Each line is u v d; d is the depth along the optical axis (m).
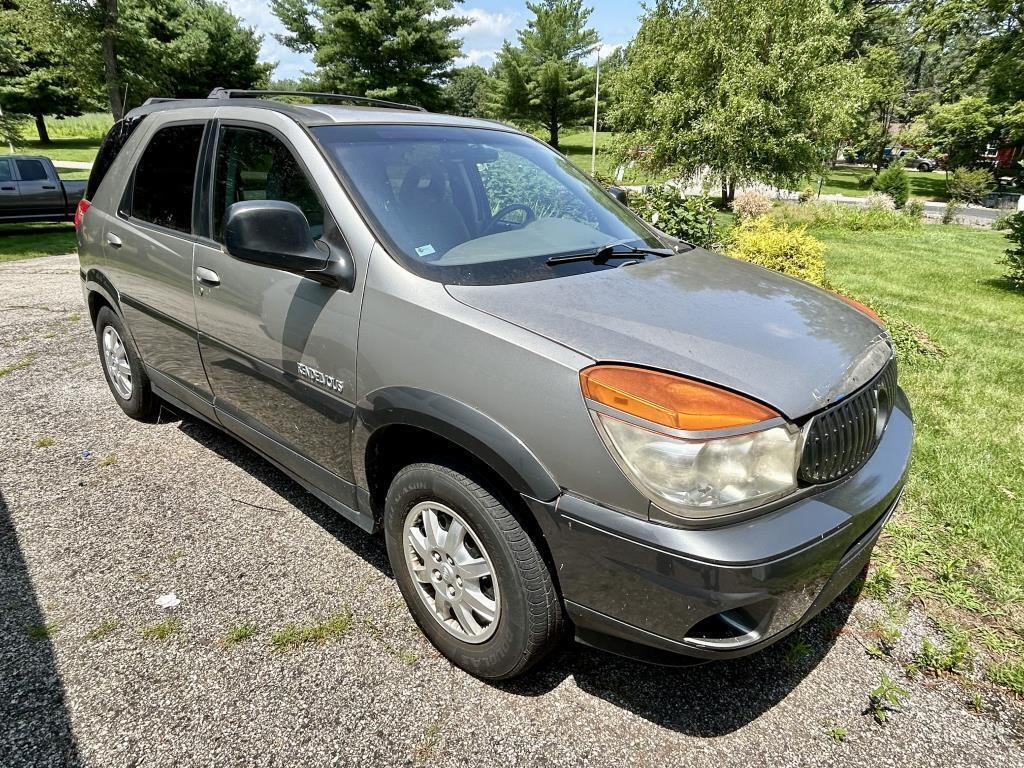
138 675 2.17
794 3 16.02
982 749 2.02
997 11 30.56
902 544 3.02
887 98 38.91
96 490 3.29
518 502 1.96
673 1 17.66
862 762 1.96
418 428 2.11
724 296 2.36
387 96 33.38
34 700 2.06
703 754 1.97
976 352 6.17
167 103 3.62
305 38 35.25
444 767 1.89
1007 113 32.03
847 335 2.26
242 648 2.30
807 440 1.82
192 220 3.03
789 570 1.72
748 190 19.19
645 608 1.76
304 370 2.48
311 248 2.30
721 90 16.44
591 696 2.17
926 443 4.01
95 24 14.83
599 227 2.91
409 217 2.41
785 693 2.21
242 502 3.22
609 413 1.73
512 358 1.89
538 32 43.94
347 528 3.04
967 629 2.53
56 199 13.53
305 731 1.99
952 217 20.84
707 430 1.68
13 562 2.72
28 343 5.56
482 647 2.14
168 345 3.35
